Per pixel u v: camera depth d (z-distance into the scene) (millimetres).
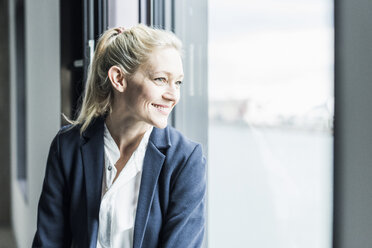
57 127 1896
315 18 915
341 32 754
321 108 907
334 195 779
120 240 1022
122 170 1007
